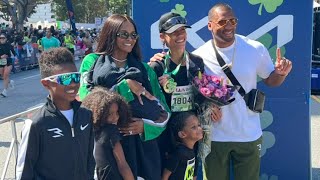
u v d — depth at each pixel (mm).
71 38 22203
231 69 3531
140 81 3195
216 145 3613
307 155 4426
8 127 7773
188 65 3475
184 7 4406
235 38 3574
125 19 3170
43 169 2557
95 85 3164
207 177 3723
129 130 3104
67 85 2553
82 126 2662
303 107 4387
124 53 3223
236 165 3672
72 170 2596
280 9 4320
